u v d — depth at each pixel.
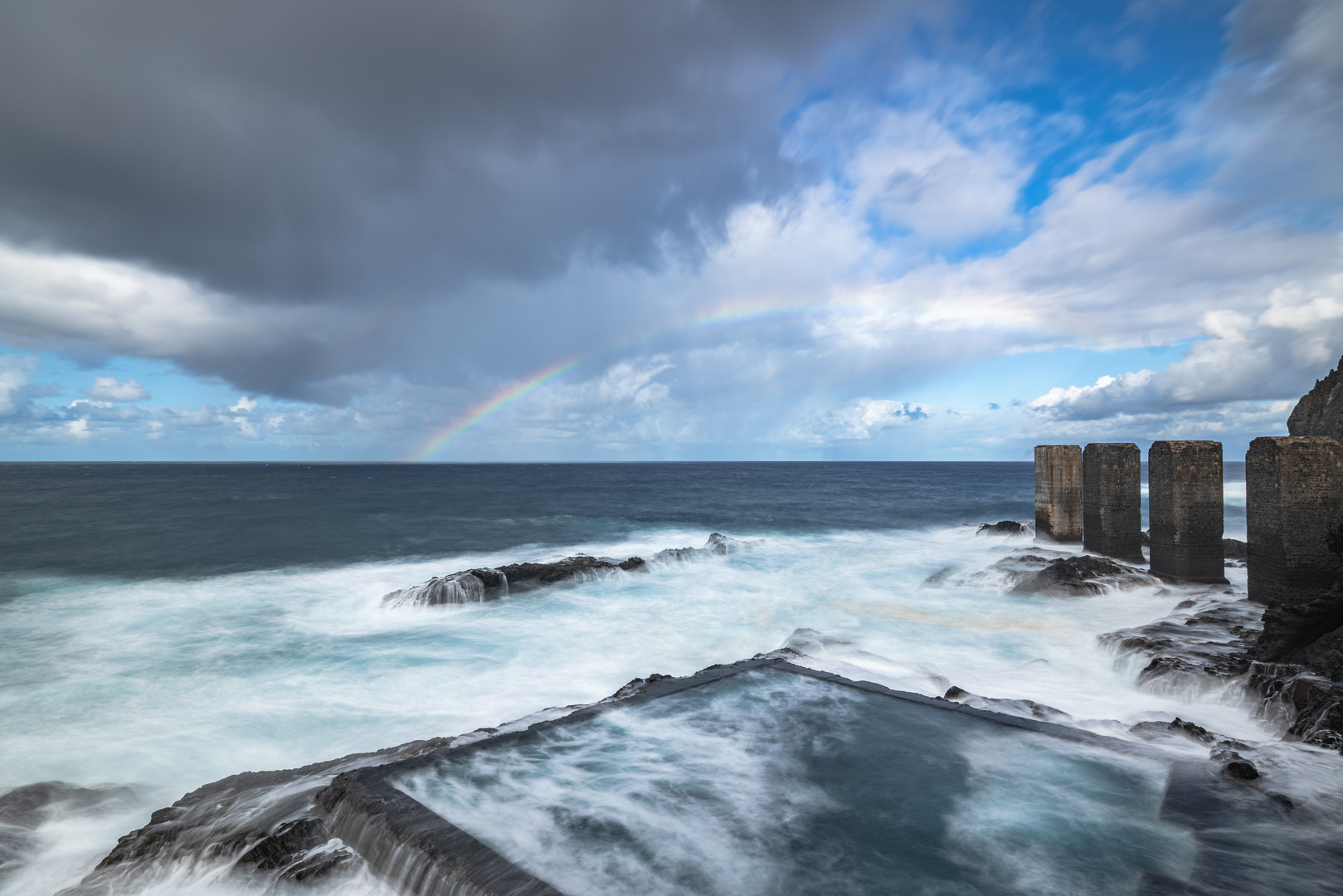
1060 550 23.92
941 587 21.17
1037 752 7.71
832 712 8.91
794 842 5.83
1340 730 8.23
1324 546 12.50
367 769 7.04
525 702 11.69
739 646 15.19
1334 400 18.27
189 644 15.25
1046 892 5.17
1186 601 16.53
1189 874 5.41
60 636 15.85
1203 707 10.58
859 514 47.75
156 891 5.76
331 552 29.42
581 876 5.24
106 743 9.93
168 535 34.28
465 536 35.00
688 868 5.41
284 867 5.71
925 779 7.03
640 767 7.28
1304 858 5.63
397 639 15.70
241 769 9.20
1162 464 18.50
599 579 22.27
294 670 13.39
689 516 45.97
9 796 7.94
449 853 5.46
